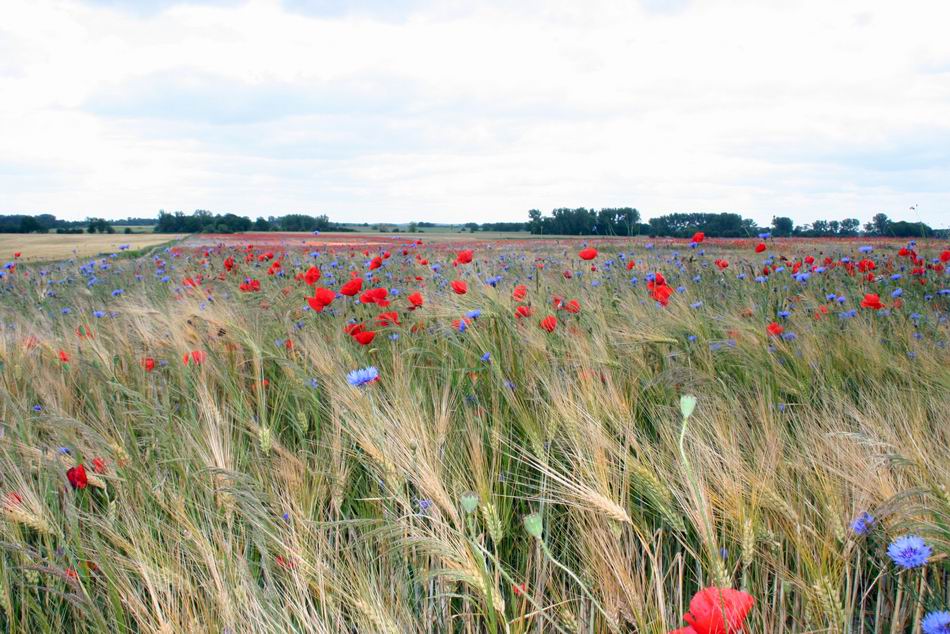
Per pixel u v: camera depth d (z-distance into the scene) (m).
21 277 10.91
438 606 2.00
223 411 3.09
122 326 5.42
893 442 2.42
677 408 2.90
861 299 5.95
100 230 88.19
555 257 12.66
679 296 5.21
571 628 1.80
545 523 2.35
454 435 2.81
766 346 3.76
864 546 2.07
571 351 3.64
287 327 4.59
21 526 2.44
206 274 10.33
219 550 2.06
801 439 2.58
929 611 1.73
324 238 44.31
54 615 2.07
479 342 3.71
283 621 1.75
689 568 2.18
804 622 1.82
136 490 2.47
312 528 2.16
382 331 4.35
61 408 3.48
